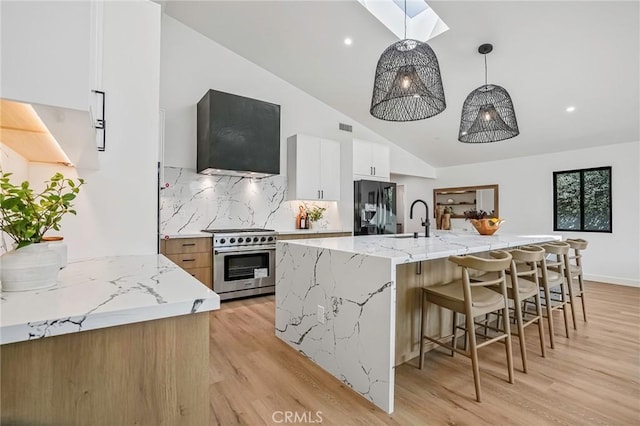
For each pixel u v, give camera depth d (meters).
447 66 3.83
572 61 3.43
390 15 3.49
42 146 1.26
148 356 0.85
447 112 4.88
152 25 1.84
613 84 3.66
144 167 1.80
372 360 1.85
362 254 1.95
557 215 5.46
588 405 1.81
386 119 2.71
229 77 4.37
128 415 0.83
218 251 3.76
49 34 0.71
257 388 1.97
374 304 1.85
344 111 5.50
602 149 4.98
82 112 0.76
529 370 2.21
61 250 1.31
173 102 3.98
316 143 4.84
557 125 4.64
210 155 3.68
